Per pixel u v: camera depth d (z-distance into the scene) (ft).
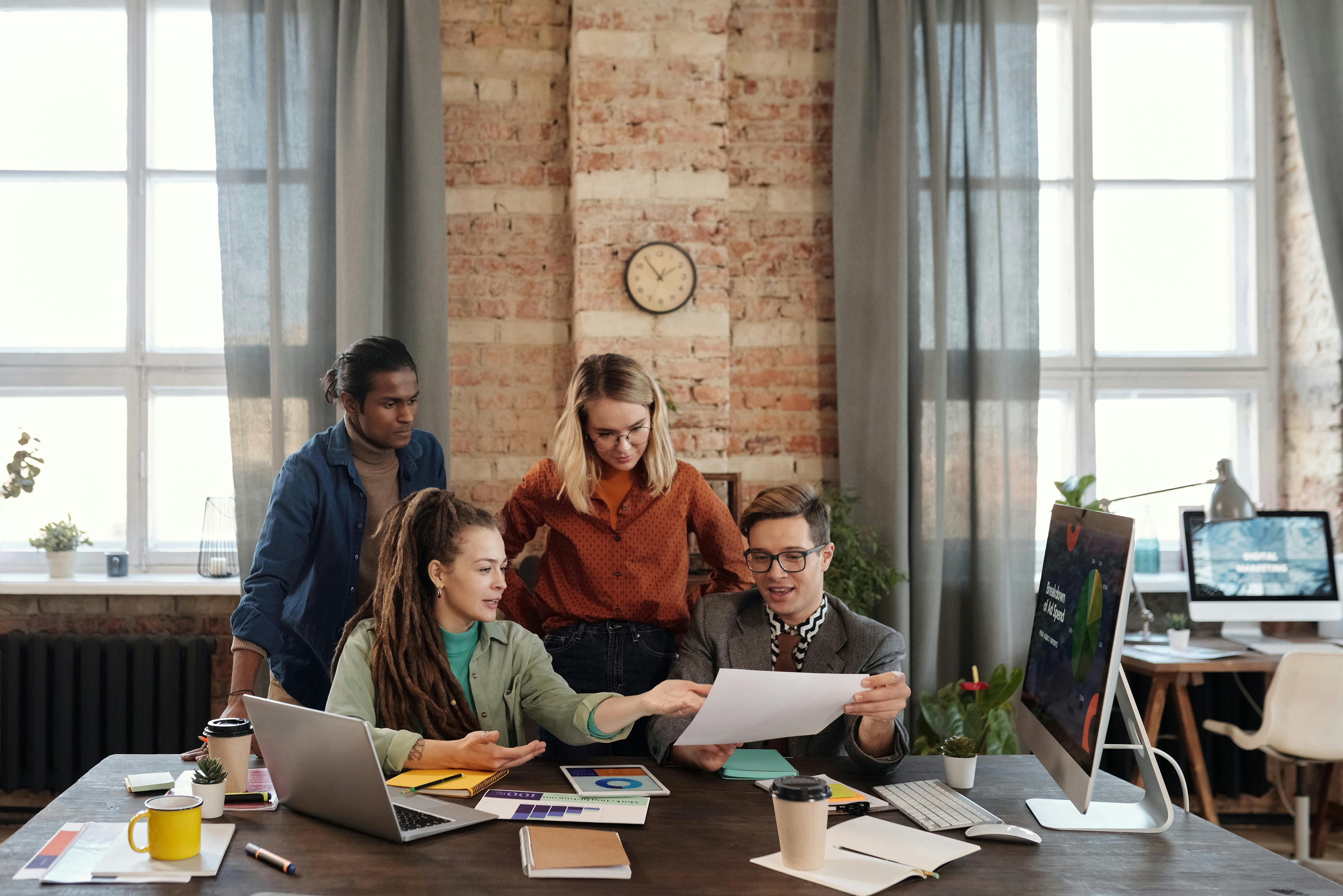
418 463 7.55
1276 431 12.96
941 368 11.32
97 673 11.00
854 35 11.50
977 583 11.37
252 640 6.46
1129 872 4.20
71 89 12.21
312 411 10.91
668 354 11.18
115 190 12.21
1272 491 12.94
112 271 12.20
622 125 11.15
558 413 11.91
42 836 4.45
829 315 12.09
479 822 4.64
